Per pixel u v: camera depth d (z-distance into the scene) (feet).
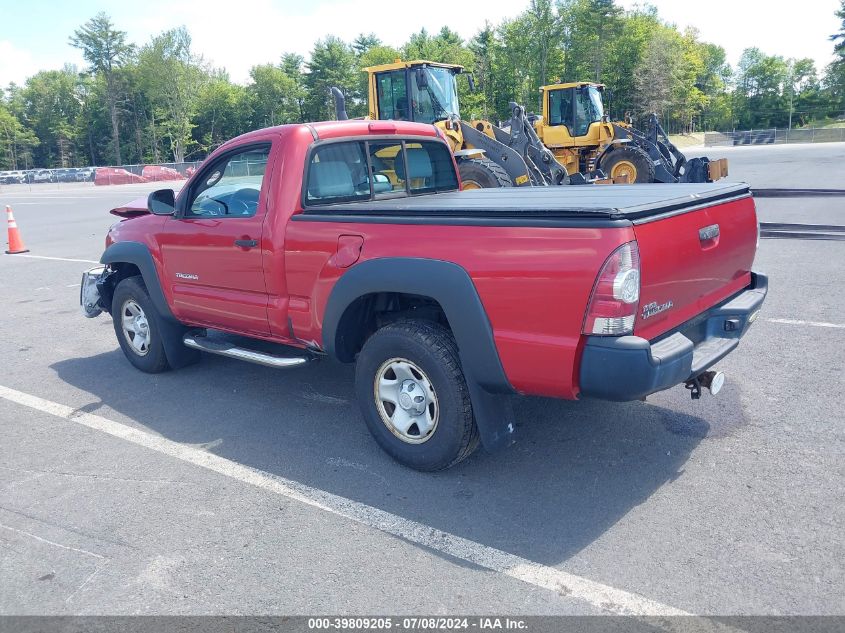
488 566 10.13
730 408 15.31
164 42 295.07
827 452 13.06
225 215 15.87
